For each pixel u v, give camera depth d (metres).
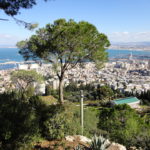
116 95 31.98
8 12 4.44
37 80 17.16
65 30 7.50
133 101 27.34
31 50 8.41
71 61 8.52
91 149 3.45
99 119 7.82
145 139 4.84
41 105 5.09
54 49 8.03
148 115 18.23
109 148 3.79
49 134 3.84
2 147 2.91
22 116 3.62
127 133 6.18
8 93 5.54
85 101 27.67
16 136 3.15
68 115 4.51
